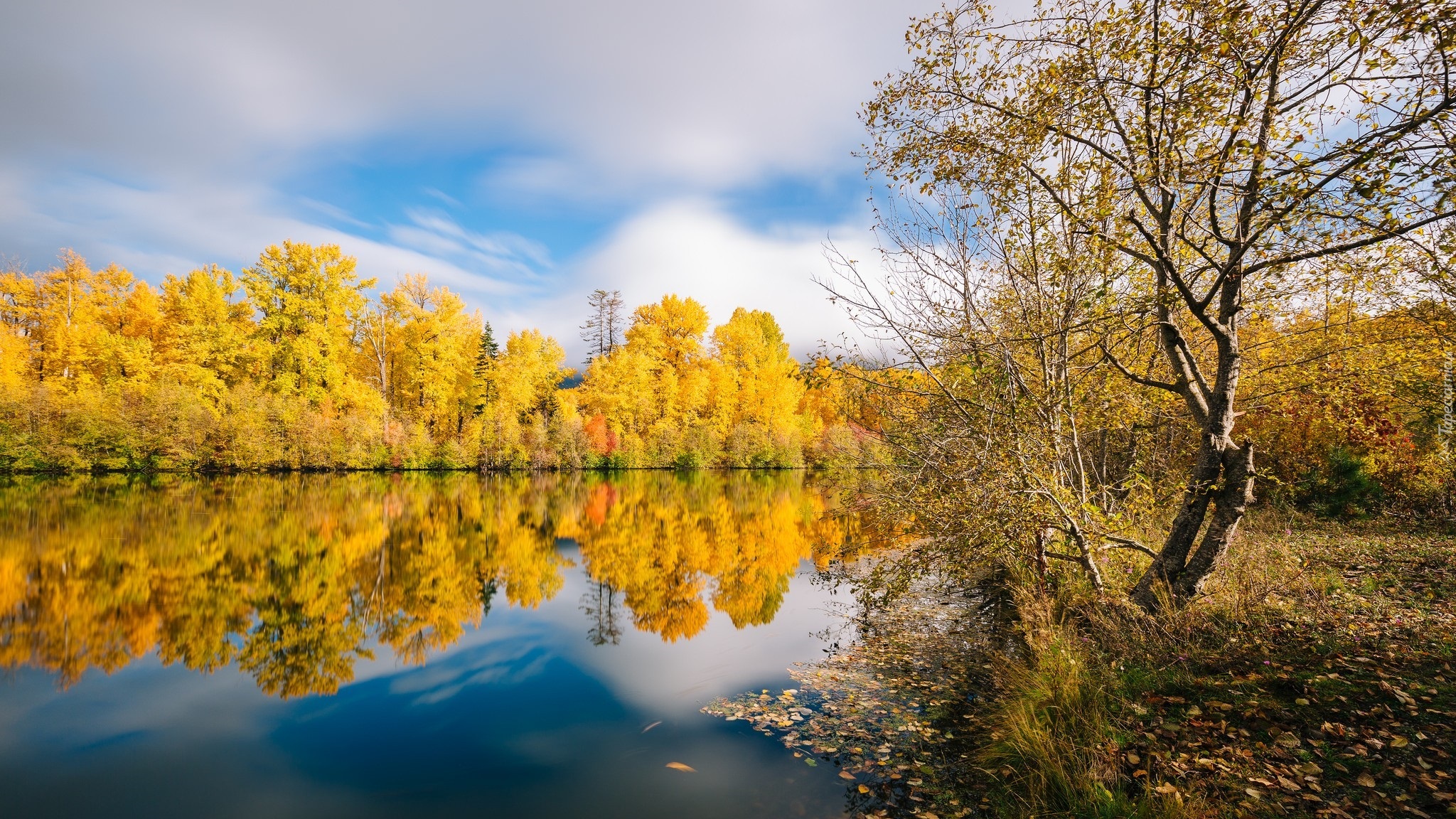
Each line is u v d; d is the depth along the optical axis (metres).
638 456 42.78
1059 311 6.86
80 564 12.48
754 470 45.38
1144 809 3.46
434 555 14.04
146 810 4.37
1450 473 9.74
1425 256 5.78
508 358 42.91
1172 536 6.11
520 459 39.62
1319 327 7.79
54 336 33.06
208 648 7.92
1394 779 3.36
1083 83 5.69
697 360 48.25
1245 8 4.67
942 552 8.08
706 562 13.31
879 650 7.35
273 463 33.34
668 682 6.65
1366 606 5.79
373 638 8.33
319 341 35.38
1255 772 3.61
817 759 4.81
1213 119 5.05
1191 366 6.16
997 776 4.31
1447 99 3.97
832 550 14.52
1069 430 6.95
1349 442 10.98
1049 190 6.11
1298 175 4.42
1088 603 6.45
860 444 10.77
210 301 33.44
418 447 37.53
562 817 4.18
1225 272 5.20
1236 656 4.99
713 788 4.46
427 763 5.00
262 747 5.29
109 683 6.77
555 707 6.05
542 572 12.37
